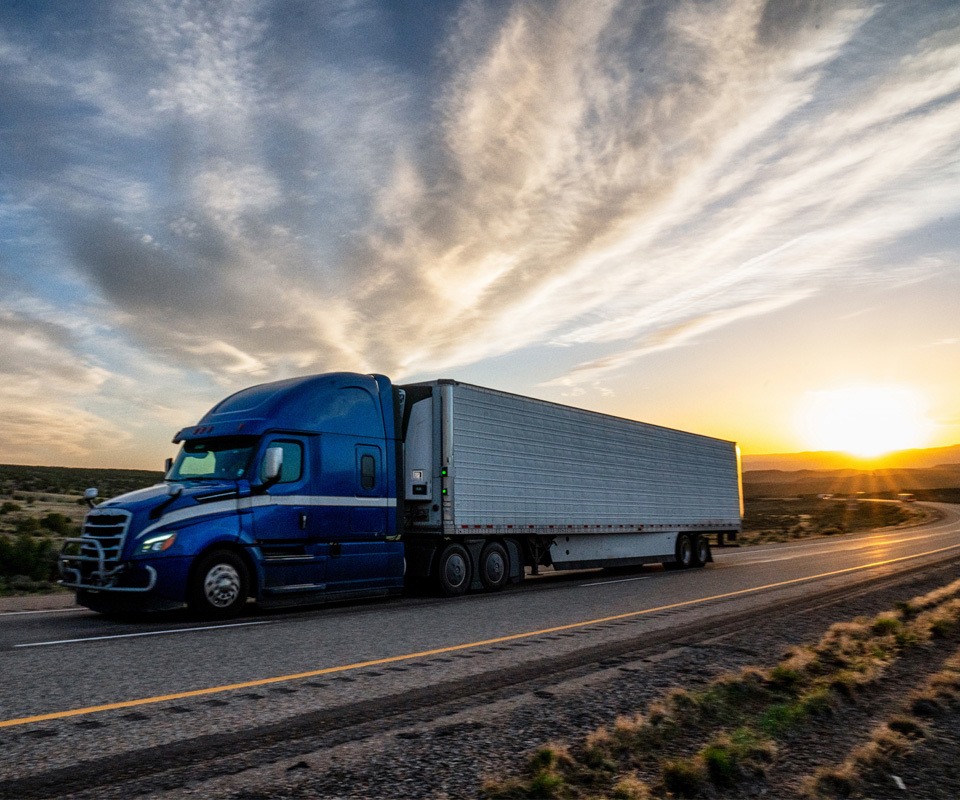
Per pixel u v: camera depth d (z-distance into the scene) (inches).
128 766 168.6
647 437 851.4
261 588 438.3
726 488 1025.5
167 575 402.0
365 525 503.5
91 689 241.3
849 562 850.8
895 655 303.4
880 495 7549.2
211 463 459.5
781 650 318.7
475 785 158.9
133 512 404.2
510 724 204.7
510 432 641.6
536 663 289.9
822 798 157.0
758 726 205.8
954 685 247.3
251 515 440.8
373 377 538.6
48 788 154.8
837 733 203.8
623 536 800.3
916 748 187.3
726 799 157.9
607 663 289.1
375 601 523.2
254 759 173.9
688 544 911.7
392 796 152.0
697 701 221.9
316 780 160.4
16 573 699.4
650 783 164.4
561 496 698.2
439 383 581.9
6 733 191.3
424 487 576.1
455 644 333.1
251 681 255.3
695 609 458.3
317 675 266.1
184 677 260.8
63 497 2021.4
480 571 601.6
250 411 471.8
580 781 163.8
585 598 530.3
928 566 761.6
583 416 745.0
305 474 472.1
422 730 197.8
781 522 3095.5
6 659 291.4
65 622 404.5
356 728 199.9
